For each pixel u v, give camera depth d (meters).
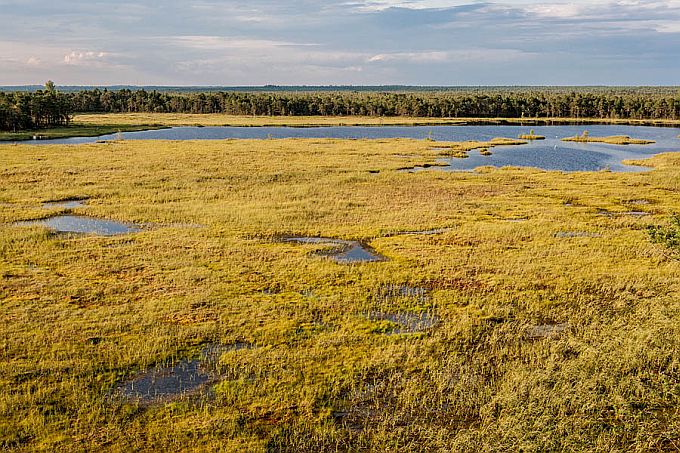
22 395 14.57
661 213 37.69
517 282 24.02
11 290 21.84
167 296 21.61
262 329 18.98
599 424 14.02
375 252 28.39
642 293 22.91
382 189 45.12
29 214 34.62
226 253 27.33
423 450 13.20
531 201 41.19
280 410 14.45
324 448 13.17
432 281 24.19
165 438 13.16
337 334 18.73
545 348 18.05
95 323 18.97
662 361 16.86
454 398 15.14
